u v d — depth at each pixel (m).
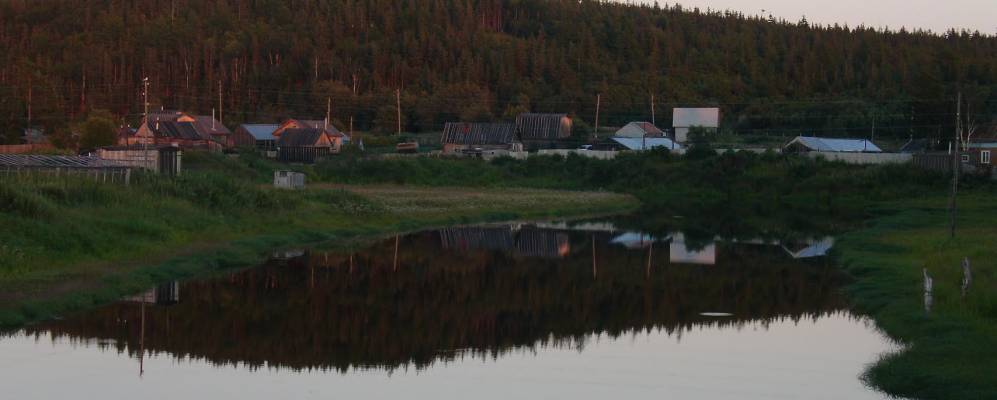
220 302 33.50
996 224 54.66
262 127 119.81
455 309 33.94
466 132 114.06
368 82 165.38
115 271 35.00
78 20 196.12
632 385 23.84
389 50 178.75
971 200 75.88
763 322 31.72
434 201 72.44
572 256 48.56
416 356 26.95
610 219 70.50
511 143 113.00
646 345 28.38
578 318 32.66
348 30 193.25
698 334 29.95
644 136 106.81
